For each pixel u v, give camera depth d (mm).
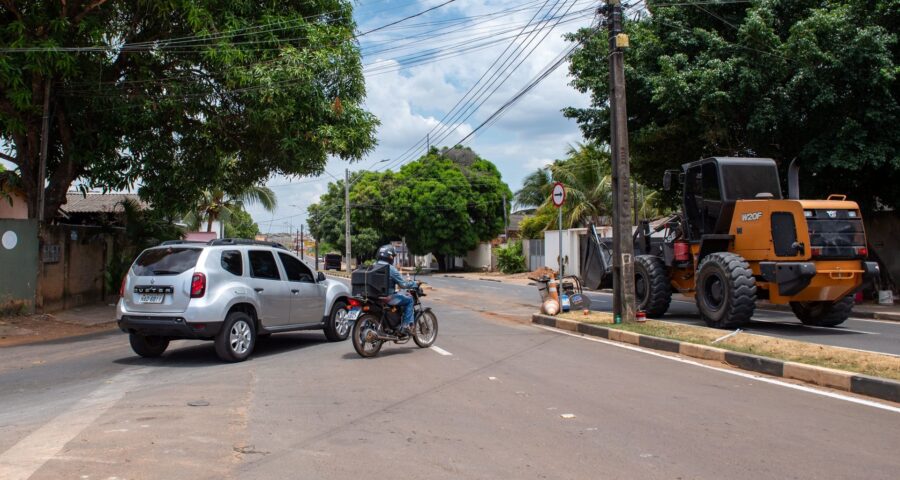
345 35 17109
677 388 7340
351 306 9672
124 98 15844
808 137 17000
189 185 18141
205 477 4473
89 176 17328
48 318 15477
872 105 15492
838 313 12469
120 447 5129
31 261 15492
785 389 7285
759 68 15867
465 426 5781
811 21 15289
